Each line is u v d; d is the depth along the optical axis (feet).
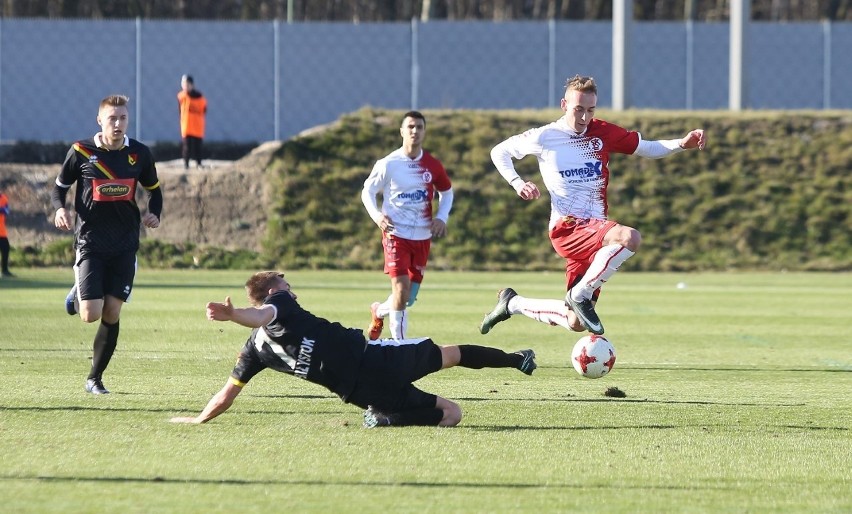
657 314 145.59
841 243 254.88
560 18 504.84
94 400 76.38
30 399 76.38
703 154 279.28
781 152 282.15
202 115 263.08
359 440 63.41
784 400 80.18
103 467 56.08
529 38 312.71
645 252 248.11
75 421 68.39
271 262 238.27
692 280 213.66
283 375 89.81
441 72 309.83
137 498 50.24
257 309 64.44
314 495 51.08
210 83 300.61
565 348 111.45
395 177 106.01
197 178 259.80
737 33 298.15
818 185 271.90
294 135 304.30
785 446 63.21
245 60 301.43
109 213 79.92
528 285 193.88
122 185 79.61
